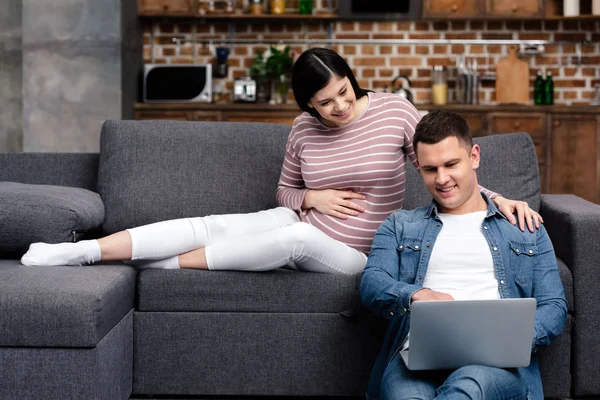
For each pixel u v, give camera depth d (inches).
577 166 216.7
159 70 222.4
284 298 84.4
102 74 213.5
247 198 104.0
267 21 236.4
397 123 88.8
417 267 74.9
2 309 72.8
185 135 106.3
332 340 84.5
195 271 84.9
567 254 86.4
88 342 72.8
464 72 228.4
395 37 237.8
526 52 232.7
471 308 63.4
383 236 77.1
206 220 89.1
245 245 84.4
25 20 213.3
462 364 65.6
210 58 240.1
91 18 212.7
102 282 77.5
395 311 69.7
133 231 86.0
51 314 72.7
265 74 227.9
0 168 109.5
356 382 84.7
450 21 236.1
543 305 71.0
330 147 90.1
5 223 89.1
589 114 215.0
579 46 235.1
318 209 90.2
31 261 85.0
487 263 73.7
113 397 78.0
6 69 218.5
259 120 217.8
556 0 233.1
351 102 86.6
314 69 83.9
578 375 84.4
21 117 222.5
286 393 85.3
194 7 228.1
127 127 106.7
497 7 224.2
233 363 85.0
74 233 92.6
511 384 63.7
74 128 215.2
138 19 233.1
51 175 109.7
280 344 84.7
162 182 103.5
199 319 84.8
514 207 77.5
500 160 103.0
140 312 85.1
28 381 73.6
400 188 89.5
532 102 237.9
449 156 70.6
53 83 214.4
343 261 85.6
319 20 235.5
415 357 64.9
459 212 75.9
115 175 104.3
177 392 85.4
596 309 84.0
